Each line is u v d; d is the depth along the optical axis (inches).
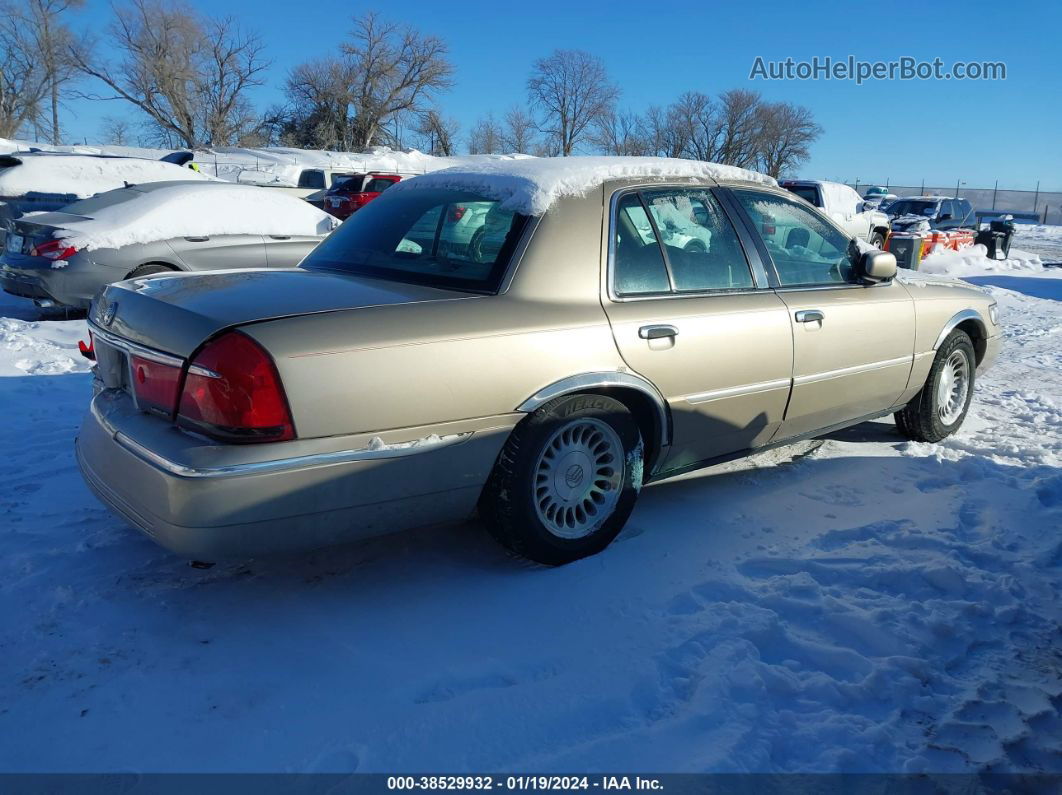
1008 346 356.8
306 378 104.3
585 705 99.3
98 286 302.2
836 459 188.7
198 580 125.4
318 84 2091.5
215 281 125.8
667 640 112.9
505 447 122.4
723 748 92.1
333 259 144.0
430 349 112.7
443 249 134.9
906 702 102.0
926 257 836.6
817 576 132.3
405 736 93.7
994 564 137.0
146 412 114.3
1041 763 92.8
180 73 1878.7
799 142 1849.2
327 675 103.9
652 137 1900.8
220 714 96.6
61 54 1764.3
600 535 135.5
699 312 141.4
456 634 113.4
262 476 103.0
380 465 110.6
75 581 123.5
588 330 126.9
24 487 156.9
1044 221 1955.0
